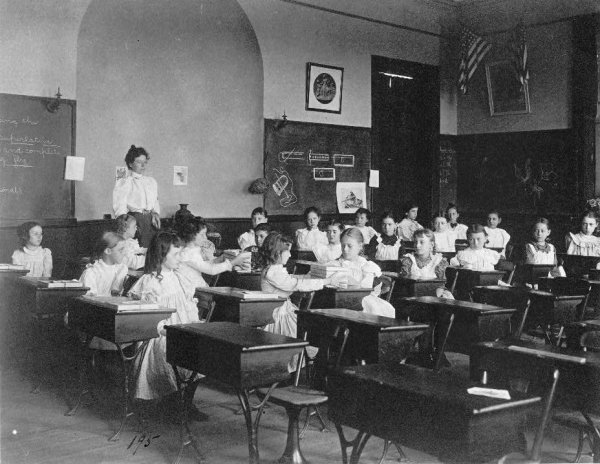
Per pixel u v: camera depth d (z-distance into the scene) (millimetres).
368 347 3754
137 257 6469
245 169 10492
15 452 3859
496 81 12422
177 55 9742
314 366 4461
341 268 5469
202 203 10117
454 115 13109
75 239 8125
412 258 6449
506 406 2596
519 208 12219
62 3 7934
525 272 7340
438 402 2648
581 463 3699
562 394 3299
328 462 3758
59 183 7953
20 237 6691
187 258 5539
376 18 11781
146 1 9023
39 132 7777
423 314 4750
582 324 4129
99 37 8750
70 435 4164
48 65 7848
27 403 4789
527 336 6973
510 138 12305
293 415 3592
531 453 2816
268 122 10398
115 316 3984
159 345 4316
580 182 11273
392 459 3818
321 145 11109
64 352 5746
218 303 4598
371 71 11812
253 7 10125
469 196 12984
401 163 12734
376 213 12328
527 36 11977
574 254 8727
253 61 10336
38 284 4988
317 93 11008
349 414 3068
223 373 3334
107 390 5137
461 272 6695
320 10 10992
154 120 9570
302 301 5148
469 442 2537
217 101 10234
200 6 9586
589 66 11133
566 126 11555
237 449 3955
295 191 10828
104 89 8938
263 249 5070
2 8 7469
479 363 3553
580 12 11281
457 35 12969
